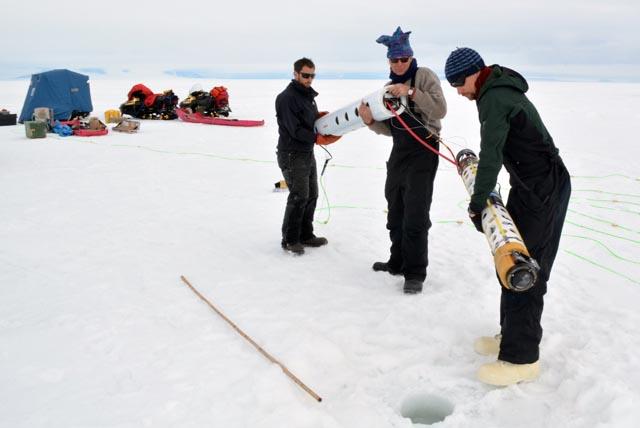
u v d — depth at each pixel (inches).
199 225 205.9
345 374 105.4
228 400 94.0
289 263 165.5
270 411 91.2
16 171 315.6
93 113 715.4
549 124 581.0
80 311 130.7
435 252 174.2
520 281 86.7
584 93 1331.2
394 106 133.0
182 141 462.3
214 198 252.1
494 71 94.7
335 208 236.4
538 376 99.8
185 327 122.9
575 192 261.1
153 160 360.2
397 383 102.0
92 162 349.1
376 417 91.4
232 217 218.4
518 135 94.2
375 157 391.2
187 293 142.6
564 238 188.2
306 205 175.6
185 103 648.4
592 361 102.5
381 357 109.7
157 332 120.2
